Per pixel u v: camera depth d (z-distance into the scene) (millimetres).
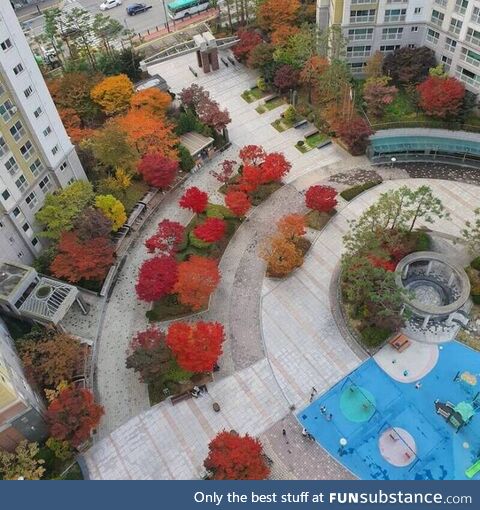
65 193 63906
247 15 103562
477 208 63406
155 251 67000
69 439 48781
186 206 66938
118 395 55094
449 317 58250
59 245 61344
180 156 75062
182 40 104500
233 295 62469
